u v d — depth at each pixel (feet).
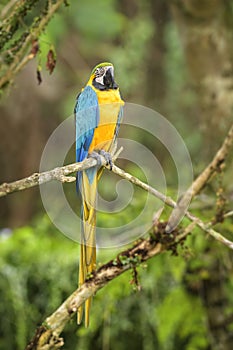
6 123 55.26
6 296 34.88
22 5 25.96
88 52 55.31
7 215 54.85
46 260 35.24
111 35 49.67
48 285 35.17
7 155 55.57
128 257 25.36
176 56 49.19
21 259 35.73
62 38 51.72
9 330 35.06
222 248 32.17
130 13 56.24
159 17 51.55
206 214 31.42
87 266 25.09
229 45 37.88
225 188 31.35
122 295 31.71
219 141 36.94
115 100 28.40
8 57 26.27
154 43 52.37
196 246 31.78
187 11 37.55
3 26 26.04
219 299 33.53
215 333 33.65
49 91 55.98
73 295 24.84
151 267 32.42
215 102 37.63
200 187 26.66
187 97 49.01
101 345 35.27
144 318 34.88
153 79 52.03
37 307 35.12
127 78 45.37
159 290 34.99
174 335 35.53
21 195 54.44
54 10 26.32
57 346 24.72
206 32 37.86
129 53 45.70
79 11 47.75
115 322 34.99
